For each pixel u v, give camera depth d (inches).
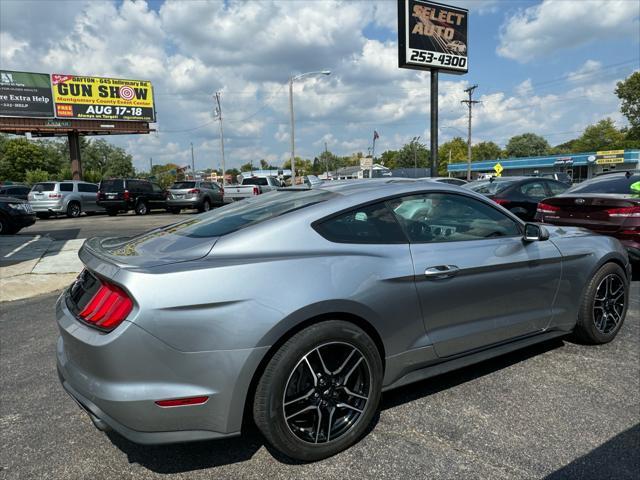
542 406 118.5
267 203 124.3
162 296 85.0
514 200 397.7
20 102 1176.2
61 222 740.7
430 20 815.7
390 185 121.6
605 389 127.0
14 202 521.3
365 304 100.3
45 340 179.8
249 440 107.3
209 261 93.1
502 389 127.9
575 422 110.8
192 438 88.5
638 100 2674.7
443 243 119.0
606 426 109.0
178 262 92.5
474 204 130.1
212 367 87.0
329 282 96.4
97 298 91.5
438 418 113.7
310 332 93.4
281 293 91.6
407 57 802.8
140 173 3720.5
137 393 84.5
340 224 107.3
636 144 2758.4
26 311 223.9
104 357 84.8
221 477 94.0
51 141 3085.6
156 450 104.2
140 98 1315.2
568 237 148.1
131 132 1320.1
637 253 228.2
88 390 88.4
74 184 868.0
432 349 113.8
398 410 117.8
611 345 158.6
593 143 3927.2
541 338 140.2
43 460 101.1
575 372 137.7
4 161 2701.8
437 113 855.1
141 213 916.0
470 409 117.6
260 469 96.3
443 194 125.1
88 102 1250.6
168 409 85.9
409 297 107.8
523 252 130.8
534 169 2620.6
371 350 101.4
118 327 84.7
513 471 93.3
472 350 123.3
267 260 95.0
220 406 88.5
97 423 89.8
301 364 94.7
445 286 114.0
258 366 91.0
